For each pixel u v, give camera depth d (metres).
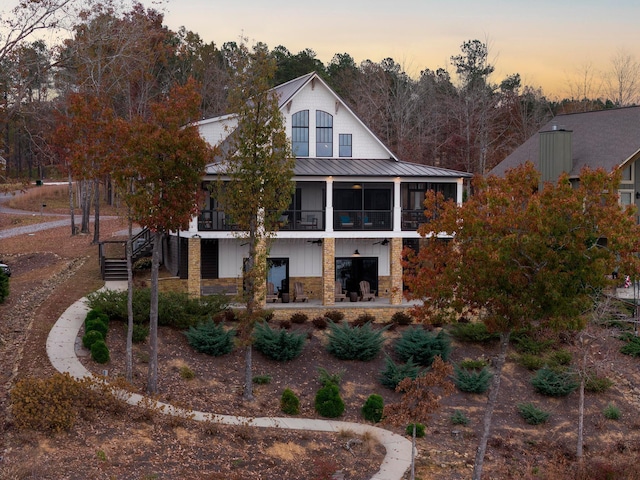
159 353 23.48
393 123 61.06
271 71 21.19
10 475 13.27
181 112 19.25
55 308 25.25
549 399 25.06
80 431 15.82
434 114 61.97
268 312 28.06
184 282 29.98
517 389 25.58
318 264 32.47
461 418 22.42
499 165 41.16
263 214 22.23
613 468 19.56
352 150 33.09
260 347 25.52
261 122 21.03
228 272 31.31
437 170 31.98
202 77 60.28
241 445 17.53
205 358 24.22
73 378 17.36
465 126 58.84
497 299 17.28
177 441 16.69
